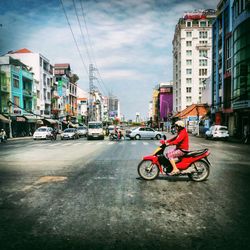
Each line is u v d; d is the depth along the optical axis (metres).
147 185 6.56
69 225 3.89
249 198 5.36
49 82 56.81
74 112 75.44
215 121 44.50
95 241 3.36
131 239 3.42
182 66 78.69
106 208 4.68
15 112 40.00
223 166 9.69
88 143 24.06
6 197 5.44
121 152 14.84
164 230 3.70
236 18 30.72
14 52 54.03
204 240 3.38
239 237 3.47
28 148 18.56
